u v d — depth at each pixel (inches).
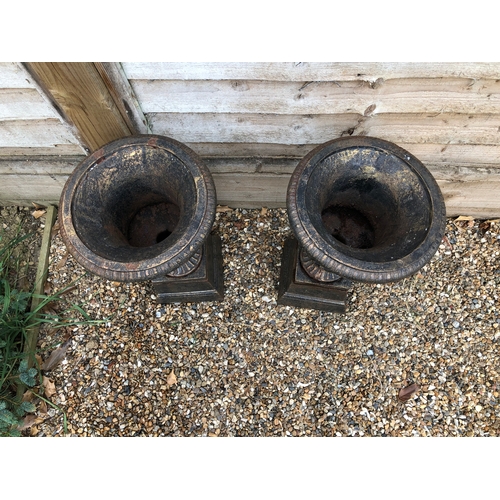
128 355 92.6
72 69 63.0
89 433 87.0
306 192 62.4
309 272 83.7
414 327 95.0
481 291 98.0
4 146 87.4
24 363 85.0
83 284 98.2
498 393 90.2
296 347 93.5
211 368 92.0
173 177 67.1
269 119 79.4
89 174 64.5
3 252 97.7
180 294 92.0
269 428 88.0
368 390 90.4
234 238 102.7
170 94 73.6
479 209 102.7
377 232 74.0
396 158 64.3
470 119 77.4
